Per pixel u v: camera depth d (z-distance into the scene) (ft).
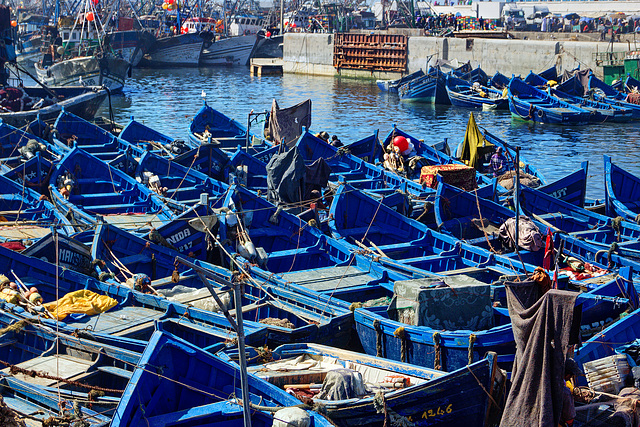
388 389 44.11
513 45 279.49
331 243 73.67
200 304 58.29
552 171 136.36
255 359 49.39
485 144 113.19
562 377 39.37
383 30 386.32
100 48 273.33
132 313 56.03
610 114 196.54
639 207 95.55
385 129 183.52
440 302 52.06
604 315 53.93
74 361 48.01
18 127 145.07
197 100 241.76
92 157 97.71
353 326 56.24
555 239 77.51
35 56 359.87
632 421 42.93
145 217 83.51
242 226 73.10
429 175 95.25
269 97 252.21
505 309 55.26
